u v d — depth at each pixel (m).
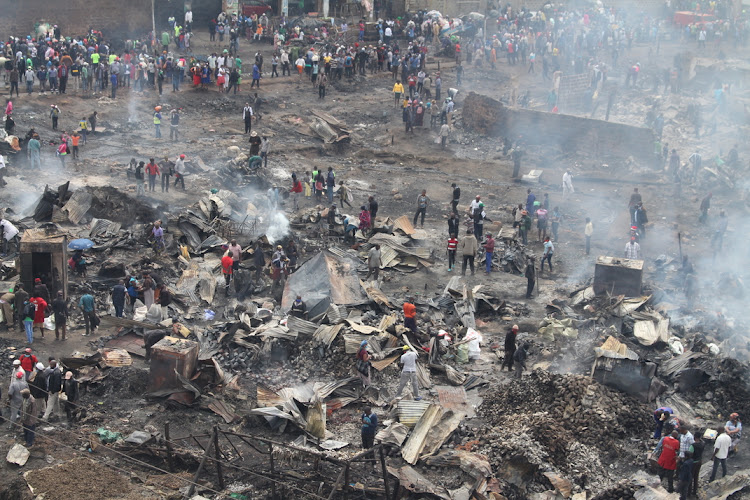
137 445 31.83
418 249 53.66
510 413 35.91
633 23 112.06
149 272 45.25
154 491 29.27
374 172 71.81
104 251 49.41
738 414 37.22
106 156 66.31
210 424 34.53
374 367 38.28
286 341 40.00
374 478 31.05
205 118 78.12
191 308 45.06
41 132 68.62
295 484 30.28
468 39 106.81
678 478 31.97
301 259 52.00
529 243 58.72
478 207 56.75
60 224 52.16
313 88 88.94
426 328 43.06
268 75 90.81
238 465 31.72
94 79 80.06
